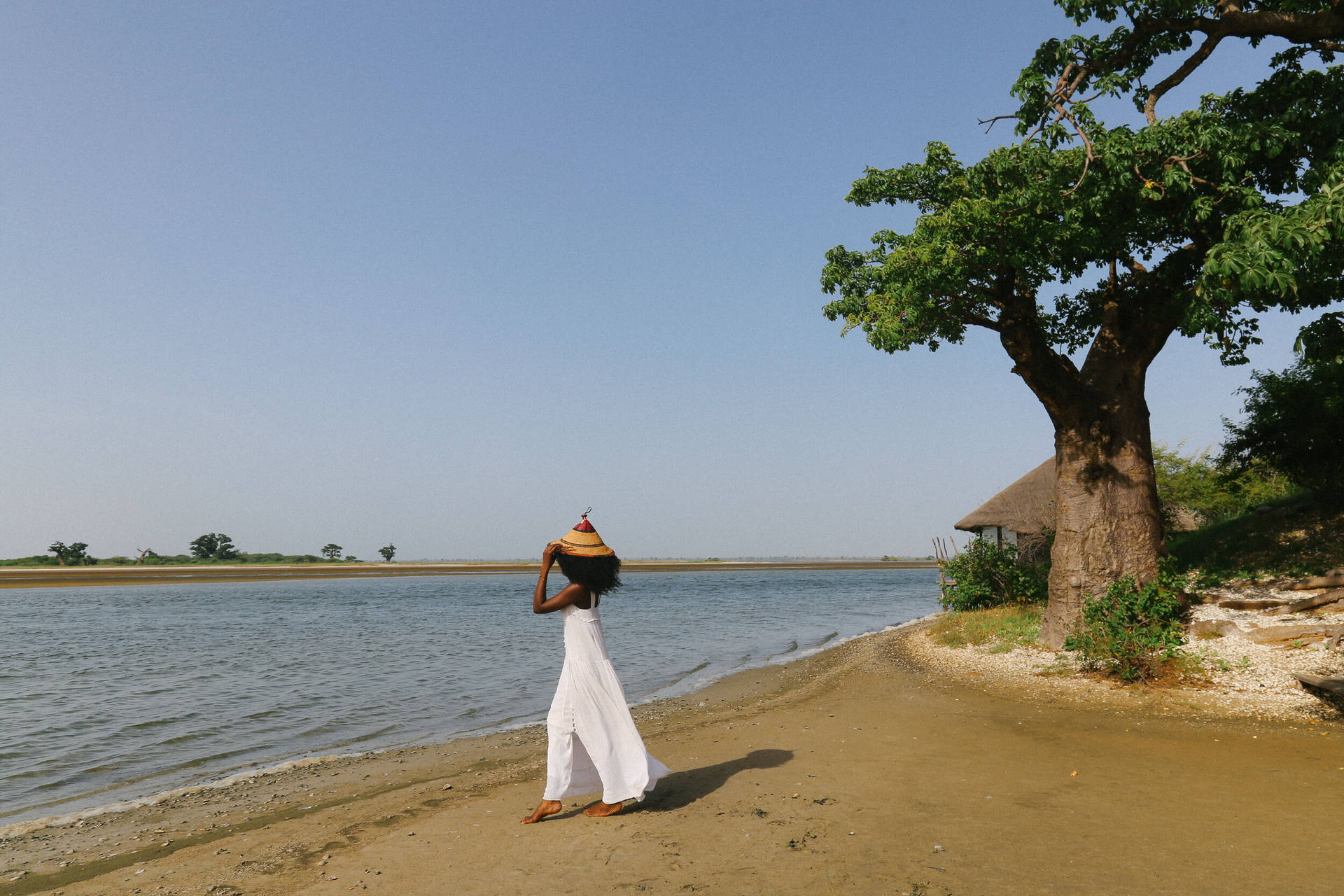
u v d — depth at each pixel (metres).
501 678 16.02
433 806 6.06
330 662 18.80
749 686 13.43
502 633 27.09
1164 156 10.41
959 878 4.03
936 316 11.66
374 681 15.70
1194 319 9.88
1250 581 12.44
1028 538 24.62
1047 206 10.47
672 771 6.73
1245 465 15.91
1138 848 4.46
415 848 4.86
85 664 18.72
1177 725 7.97
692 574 112.94
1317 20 9.78
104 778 8.59
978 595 18.94
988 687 10.52
